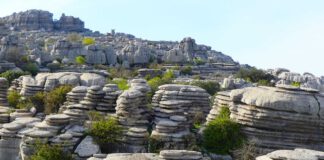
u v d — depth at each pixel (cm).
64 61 11369
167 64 12938
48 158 3133
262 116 3319
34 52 11144
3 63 9200
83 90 4222
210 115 3819
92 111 3847
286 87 3406
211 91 7619
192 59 14062
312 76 10181
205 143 3466
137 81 5416
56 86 5178
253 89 3556
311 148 3291
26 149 3256
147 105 3869
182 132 3506
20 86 5619
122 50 13212
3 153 3503
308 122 3272
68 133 3378
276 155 2548
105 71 9912
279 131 3312
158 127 3469
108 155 2842
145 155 2833
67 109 3978
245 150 3284
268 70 12231
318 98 3341
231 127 3444
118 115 3659
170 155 2717
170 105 3719
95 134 3441
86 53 12188
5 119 4088
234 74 11750
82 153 3284
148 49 13738
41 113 4656
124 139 3453
